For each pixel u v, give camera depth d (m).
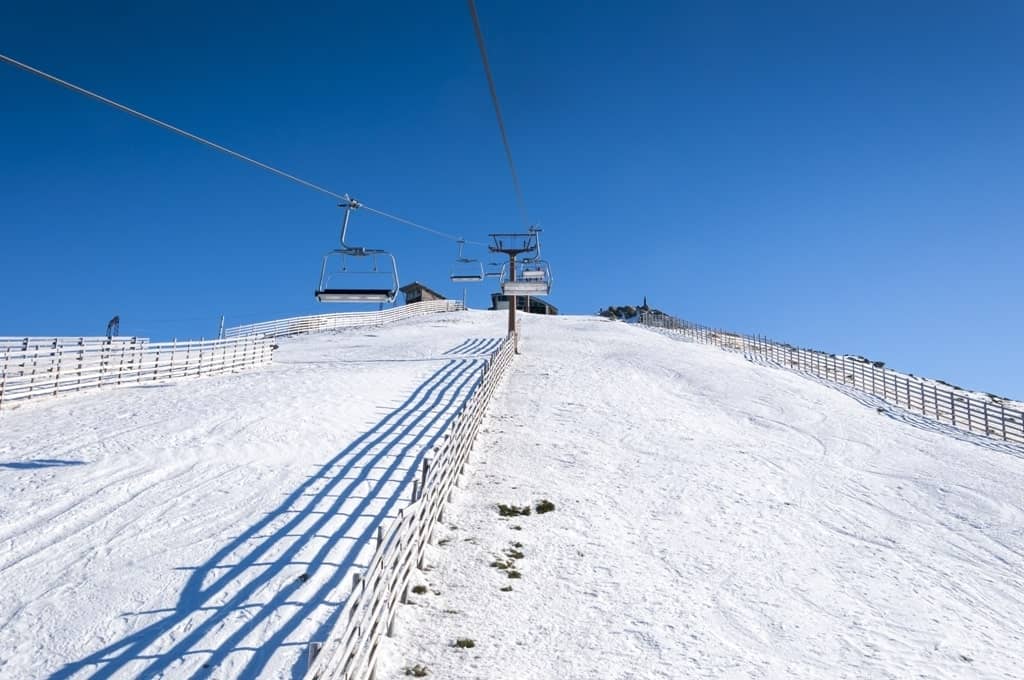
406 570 10.14
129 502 12.80
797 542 14.74
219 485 13.97
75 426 18.61
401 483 14.56
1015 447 26.41
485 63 7.88
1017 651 10.64
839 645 10.27
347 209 17.17
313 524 12.00
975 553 15.05
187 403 22.06
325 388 24.92
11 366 21.75
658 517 15.34
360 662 7.39
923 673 9.59
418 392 25.28
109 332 41.78
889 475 20.95
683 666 9.06
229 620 8.66
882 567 13.79
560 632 9.70
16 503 12.34
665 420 25.17
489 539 12.88
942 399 31.81
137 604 9.02
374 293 18.20
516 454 19.14
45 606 8.91
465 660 8.63
